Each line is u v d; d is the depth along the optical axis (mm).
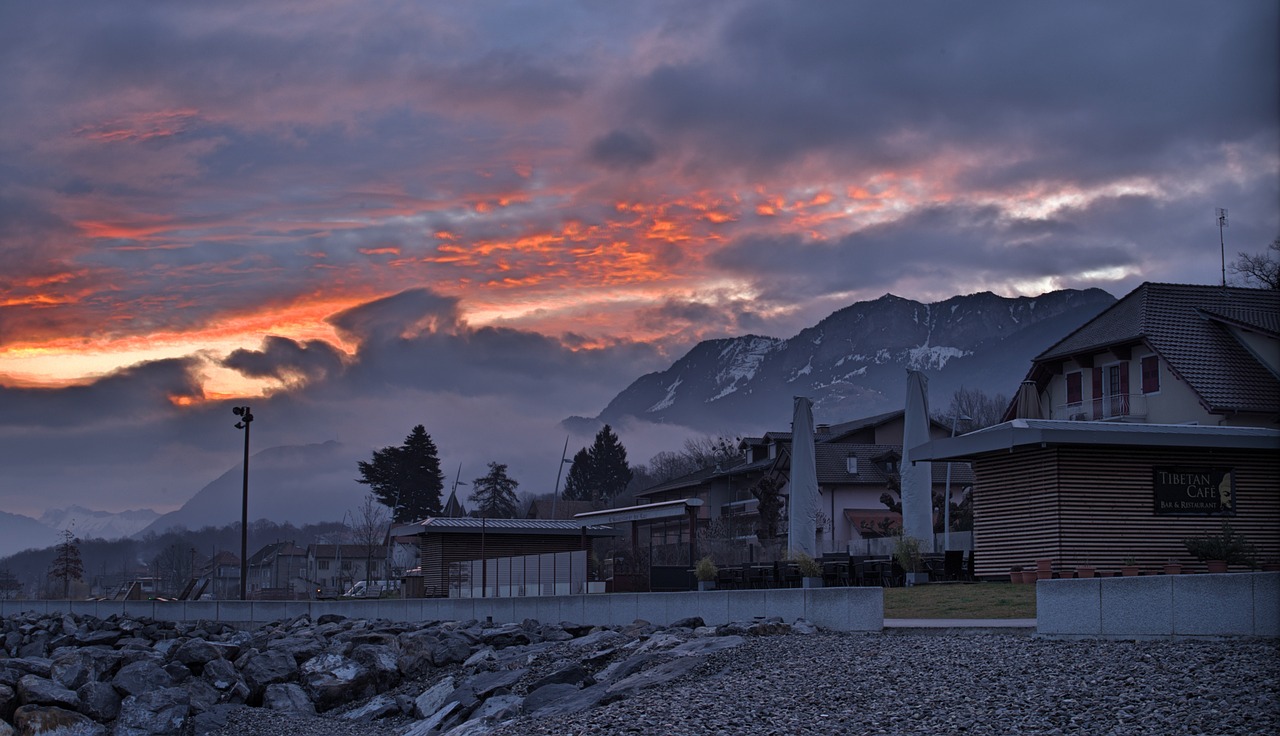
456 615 36281
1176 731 11023
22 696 26250
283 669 29812
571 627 29281
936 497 56125
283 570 141375
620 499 113250
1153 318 45250
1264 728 10680
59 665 29703
